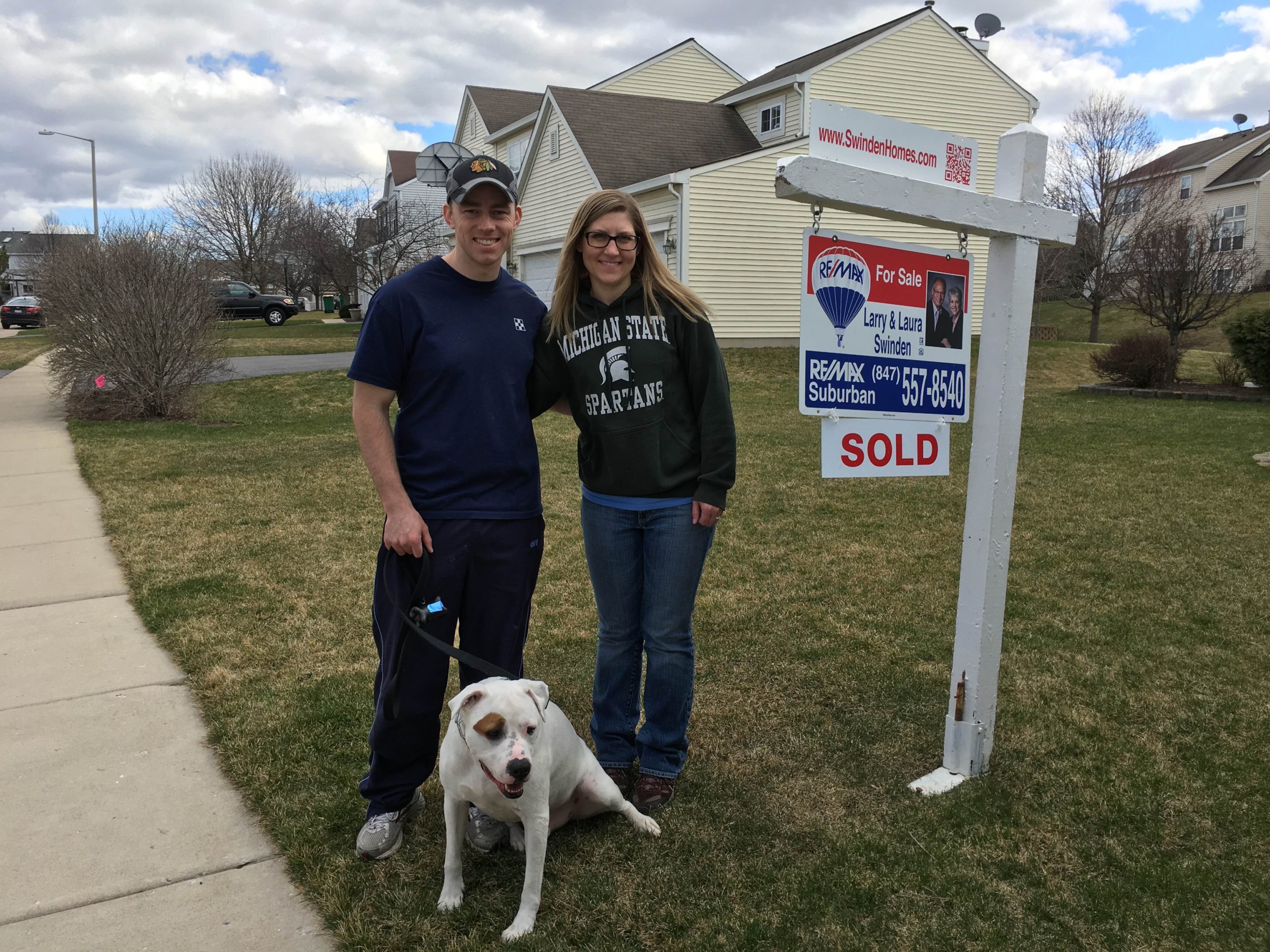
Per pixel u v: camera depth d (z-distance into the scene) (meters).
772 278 17.73
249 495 7.11
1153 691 3.63
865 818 2.72
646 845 2.57
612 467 2.65
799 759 3.09
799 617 4.50
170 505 6.76
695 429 2.66
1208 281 18.69
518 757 2.00
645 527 2.70
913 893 2.37
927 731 3.30
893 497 7.20
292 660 3.87
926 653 4.03
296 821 2.67
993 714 2.98
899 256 2.78
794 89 19.70
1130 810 2.76
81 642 4.11
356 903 2.31
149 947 2.16
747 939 2.18
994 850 2.56
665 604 2.68
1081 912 2.30
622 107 20.53
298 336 25.89
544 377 2.65
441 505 2.47
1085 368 17.77
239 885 2.41
